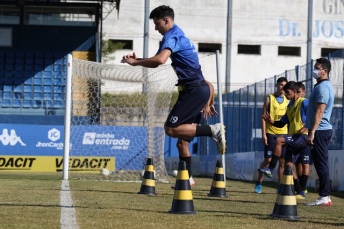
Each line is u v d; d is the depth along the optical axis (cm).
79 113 6175
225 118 6706
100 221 1484
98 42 8919
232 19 13775
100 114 6288
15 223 1405
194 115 1953
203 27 13688
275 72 13875
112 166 6316
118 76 4853
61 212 1691
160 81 4672
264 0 13850
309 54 13925
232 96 6369
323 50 14175
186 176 1758
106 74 4906
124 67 4825
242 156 5591
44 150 6594
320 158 2352
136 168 6362
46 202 2038
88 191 2750
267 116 3192
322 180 2353
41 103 8388
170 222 1510
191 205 1745
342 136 3644
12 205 1881
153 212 1764
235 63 13775
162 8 1967
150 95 4769
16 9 8850
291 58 13938
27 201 2064
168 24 1969
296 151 2795
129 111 6369
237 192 3198
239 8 13800
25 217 1537
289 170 1764
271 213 1909
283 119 3228
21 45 8744
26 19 8825
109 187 3184
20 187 2955
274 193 3222
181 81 1953
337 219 1788
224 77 13712
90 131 6266
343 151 3597
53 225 1382
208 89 1966
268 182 4775
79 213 1673
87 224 1414
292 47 14075
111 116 6378
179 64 1936
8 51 8662
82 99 6159
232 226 1476
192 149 8350
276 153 2783
